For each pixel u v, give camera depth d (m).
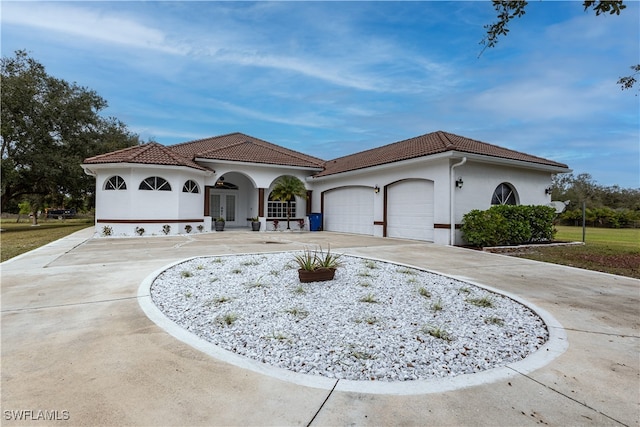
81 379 2.67
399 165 14.18
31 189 23.62
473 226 11.48
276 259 8.15
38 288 5.39
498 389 2.62
